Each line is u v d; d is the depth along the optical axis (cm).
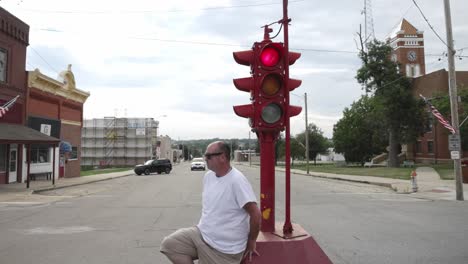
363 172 3981
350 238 909
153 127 8644
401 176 3209
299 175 4153
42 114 3017
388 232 981
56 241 896
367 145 6281
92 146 8125
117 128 8144
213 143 407
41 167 3030
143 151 8125
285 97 463
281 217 1218
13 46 2606
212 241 395
